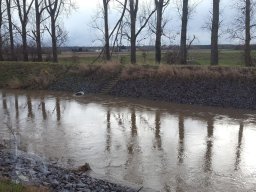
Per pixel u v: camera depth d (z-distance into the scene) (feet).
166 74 120.78
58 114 98.89
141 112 99.96
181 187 51.93
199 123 87.40
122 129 82.79
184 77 116.67
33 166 55.67
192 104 109.19
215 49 126.82
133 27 146.72
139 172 57.21
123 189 49.26
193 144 71.31
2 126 85.66
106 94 127.24
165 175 56.08
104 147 69.56
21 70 152.76
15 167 53.16
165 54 159.94
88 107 107.45
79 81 137.80
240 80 108.78
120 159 63.00
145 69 127.75
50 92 135.13
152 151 67.21
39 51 171.83
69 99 120.57
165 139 74.74
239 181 54.19
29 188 39.09
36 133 79.36
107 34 156.25
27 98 123.34
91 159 63.00
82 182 50.08
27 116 96.68
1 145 68.85
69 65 147.33
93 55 213.05
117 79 130.41
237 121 88.94
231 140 73.87
